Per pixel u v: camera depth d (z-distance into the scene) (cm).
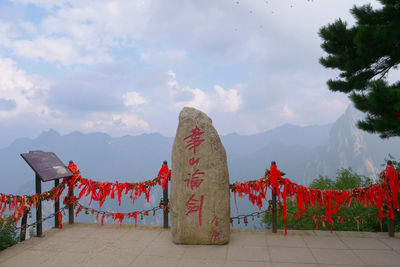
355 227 620
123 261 408
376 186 484
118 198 572
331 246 455
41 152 557
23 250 455
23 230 500
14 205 471
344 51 659
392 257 409
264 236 506
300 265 386
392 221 494
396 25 545
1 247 468
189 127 477
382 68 653
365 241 475
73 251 449
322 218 527
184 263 397
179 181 472
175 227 471
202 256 421
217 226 462
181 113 490
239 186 523
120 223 575
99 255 432
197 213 465
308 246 457
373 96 479
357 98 561
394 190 473
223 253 431
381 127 538
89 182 579
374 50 582
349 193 495
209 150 469
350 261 396
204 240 465
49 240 500
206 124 476
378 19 620
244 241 482
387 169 479
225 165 475
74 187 586
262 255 421
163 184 559
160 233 534
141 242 486
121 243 482
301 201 505
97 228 566
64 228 568
